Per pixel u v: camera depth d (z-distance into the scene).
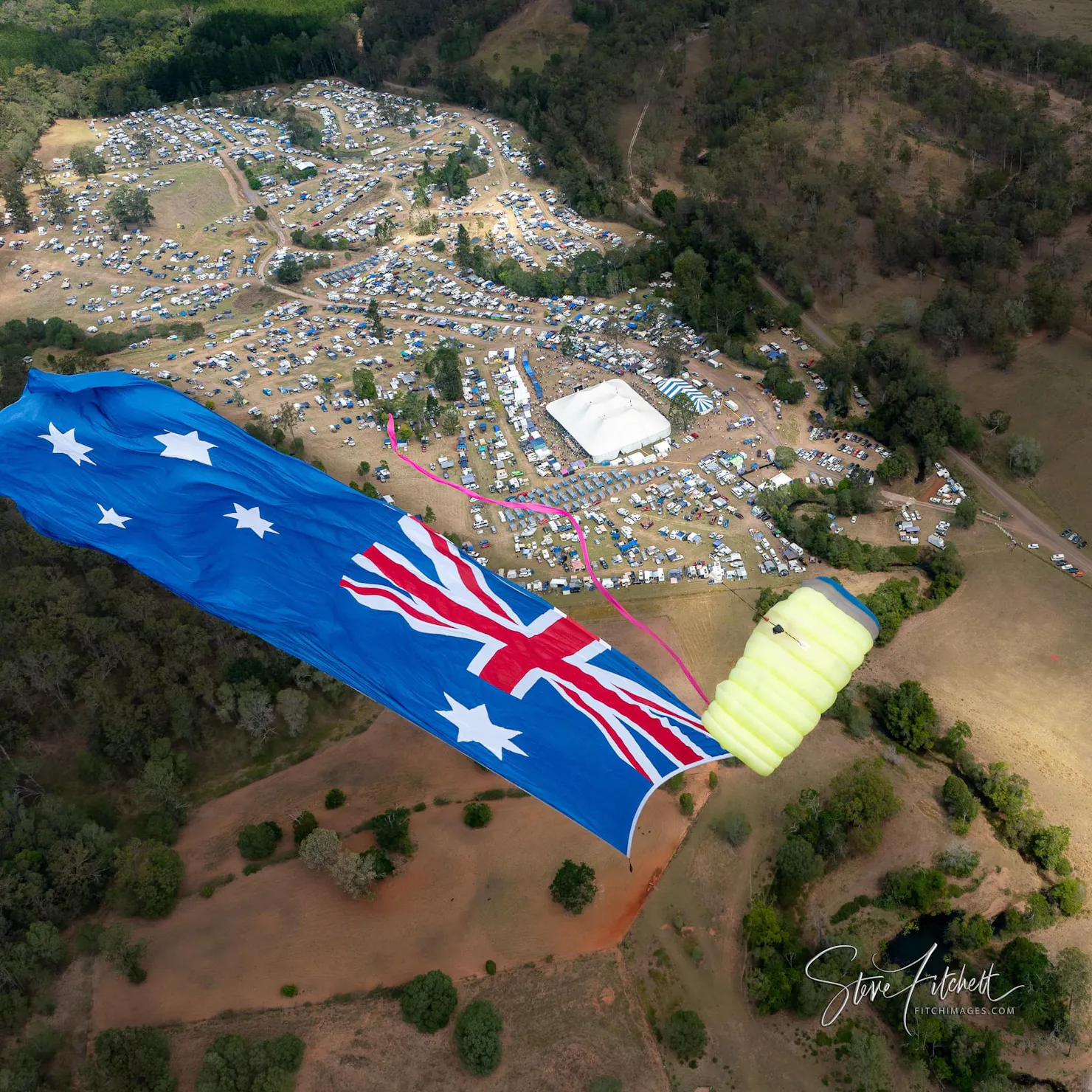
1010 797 143.88
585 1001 127.00
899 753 155.75
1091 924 133.12
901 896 136.62
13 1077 118.50
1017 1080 119.38
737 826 143.12
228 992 129.00
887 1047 122.31
